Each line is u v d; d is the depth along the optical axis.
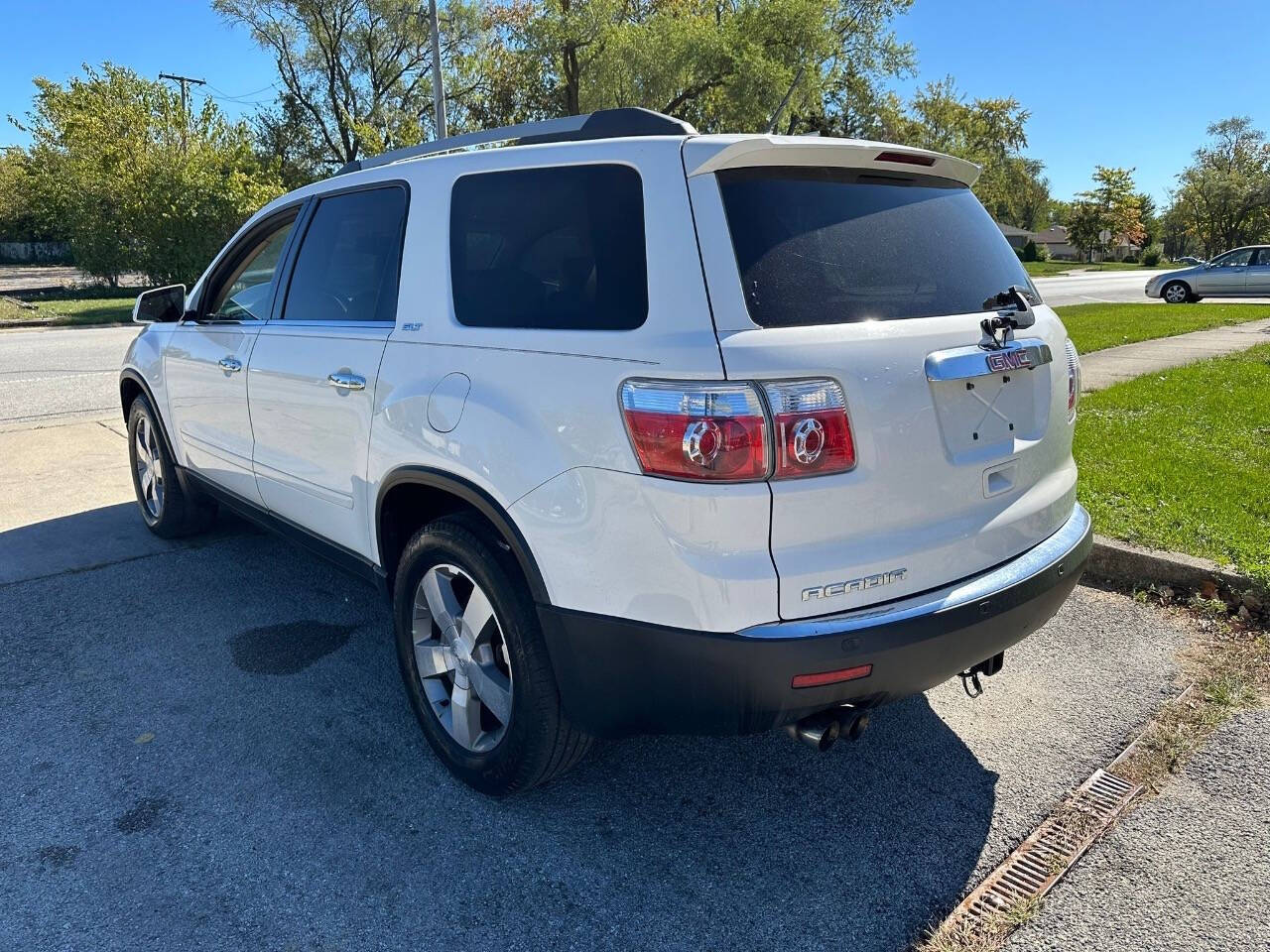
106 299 28.17
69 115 29.69
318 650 3.88
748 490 2.10
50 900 2.39
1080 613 4.15
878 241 2.52
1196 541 4.50
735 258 2.24
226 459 4.25
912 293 2.50
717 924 2.33
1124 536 4.59
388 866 2.54
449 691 3.03
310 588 4.58
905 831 2.69
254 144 38.38
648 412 2.19
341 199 3.56
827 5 33.69
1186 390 9.05
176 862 2.54
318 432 3.40
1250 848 2.58
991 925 2.31
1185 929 2.29
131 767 3.01
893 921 2.34
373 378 3.05
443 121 21.61
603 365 2.31
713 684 2.21
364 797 2.86
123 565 4.88
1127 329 16.05
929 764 3.03
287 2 37.12
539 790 2.91
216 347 4.18
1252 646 3.77
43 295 29.44
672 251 2.29
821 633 2.16
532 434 2.45
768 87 32.19
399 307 3.06
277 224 4.02
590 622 2.35
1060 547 2.76
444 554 2.77
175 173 27.27
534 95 36.00
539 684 2.55
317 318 3.55
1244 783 2.88
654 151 2.41
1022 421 2.70
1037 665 3.68
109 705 3.41
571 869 2.54
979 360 2.47
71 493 6.21
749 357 2.12
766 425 2.10
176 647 3.90
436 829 2.70
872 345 2.26
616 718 2.44
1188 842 2.62
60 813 2.76
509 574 2.59
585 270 2.48
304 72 39.62
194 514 5.15
